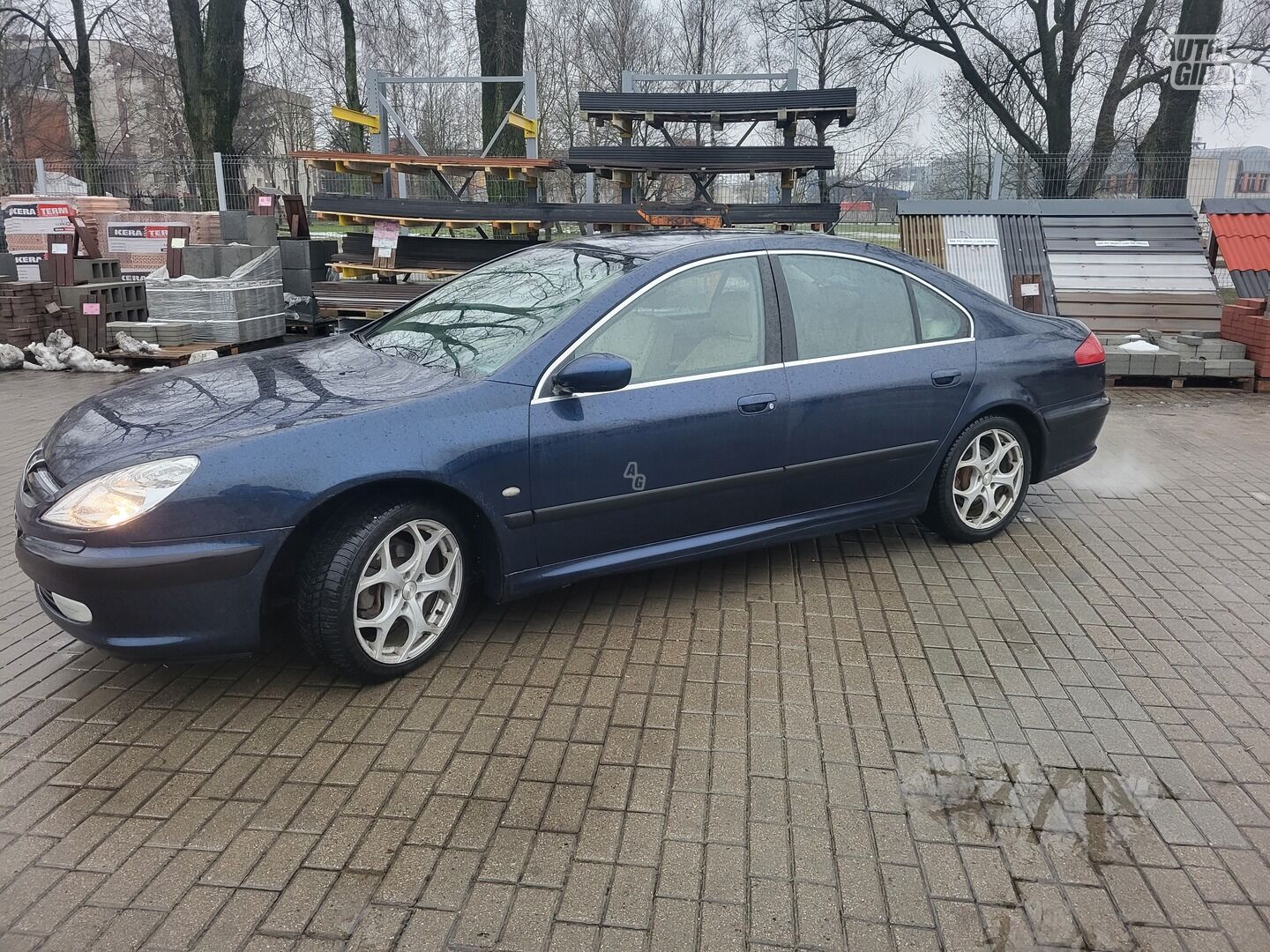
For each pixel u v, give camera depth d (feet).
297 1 73.51
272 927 7.24
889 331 14.05
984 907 7.54
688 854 8.07
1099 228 34.37
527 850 8.11
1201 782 9.20
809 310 13.39
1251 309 29.58
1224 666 11.47
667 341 12.26
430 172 42.34
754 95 36.35
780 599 13.29
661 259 12.54
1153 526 16.53
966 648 11.89
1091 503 17.87
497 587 11.46
